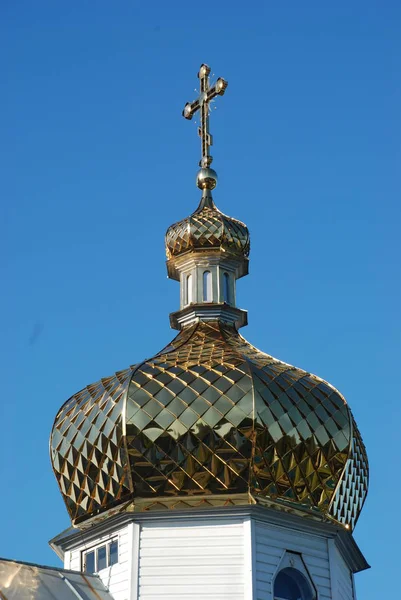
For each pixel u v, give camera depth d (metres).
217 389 41.28
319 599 39.88
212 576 38.72
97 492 41.75
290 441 41.09
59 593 37.84
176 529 39.62
